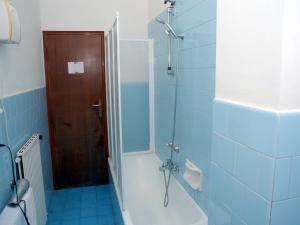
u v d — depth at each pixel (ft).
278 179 3.01
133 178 9.62
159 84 9.48
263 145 3.11
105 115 10.65
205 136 5.93
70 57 10.08
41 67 9.49
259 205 3.24
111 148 9.39
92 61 10.26
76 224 8.18
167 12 7.78
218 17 3.99
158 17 8.97
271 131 2.97
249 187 3.42
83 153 10.82
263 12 3.02
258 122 3.17
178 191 7.61
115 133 7.72
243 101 3.50
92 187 10.89
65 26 9.87
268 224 3.10
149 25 10.32
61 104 10.30
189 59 6.57
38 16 9.28
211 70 5.46
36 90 8.32
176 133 7.91
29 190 5.43
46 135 9.77
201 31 5.80
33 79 8.04
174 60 7.65
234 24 3.59
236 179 3.70
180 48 7.13
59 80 10.14
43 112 9.43
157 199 8.82
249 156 3.38
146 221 7.62
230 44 3.72
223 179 4.06
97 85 10.44
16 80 6.19
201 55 5.88
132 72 10.06
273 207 3.06
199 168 6.34
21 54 6.72
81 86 10.34
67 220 8.39
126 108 10.21
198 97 6.19
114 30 6.59
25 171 5.75
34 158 6.71
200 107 6.11
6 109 5.26
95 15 10.07
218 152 4.17
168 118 8.59
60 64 10.05
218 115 4.11
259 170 3.21
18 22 5.03
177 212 7.50
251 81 3.30
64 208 9.15
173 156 8.21
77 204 9.44
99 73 10.38
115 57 6.59
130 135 10.42
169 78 8.30
